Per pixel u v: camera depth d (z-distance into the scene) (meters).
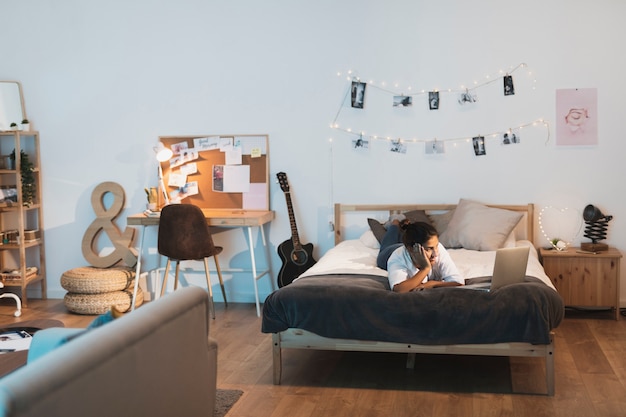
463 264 4.81
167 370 2.54
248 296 6.16
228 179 6.09
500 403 3.71
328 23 5.85
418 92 5.76
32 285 6.48
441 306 3.81
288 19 5.91
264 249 6.10
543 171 5.64
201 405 2.89
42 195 6.40
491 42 5.63
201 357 2.87
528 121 5.62
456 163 5.76
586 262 5.40
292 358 4.53
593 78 5.51
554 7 5.52
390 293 3.92
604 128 5.53
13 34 6.30
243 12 5.97
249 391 3.95
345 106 5.88
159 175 6.16
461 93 5.70
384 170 5.87
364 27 5.80
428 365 4.35
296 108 5.96
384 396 3.84
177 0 6.06
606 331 5.04
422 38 5.72
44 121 6.33
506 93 5.63
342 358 4.51
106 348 2.15
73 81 6.26
